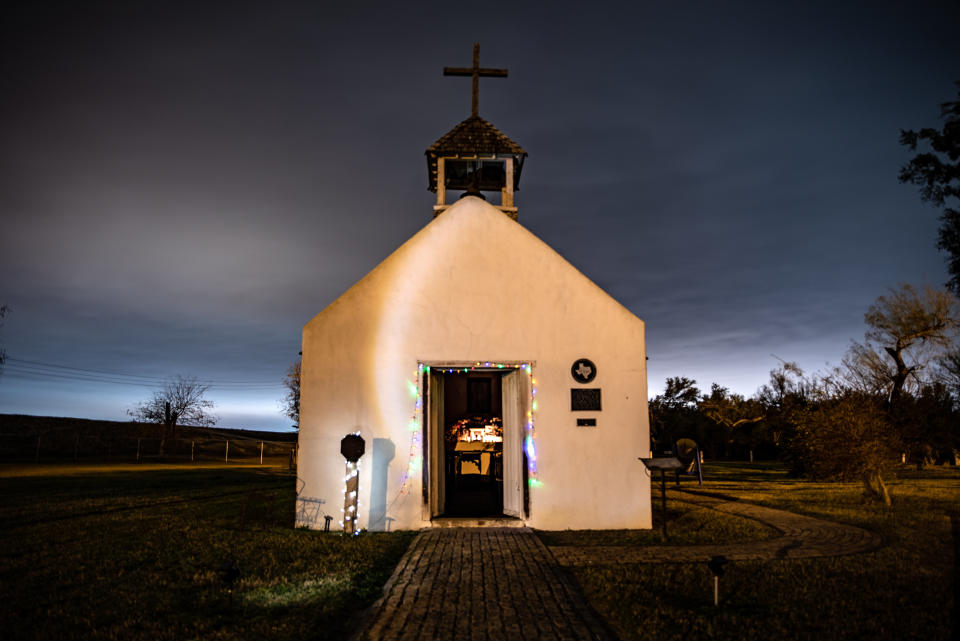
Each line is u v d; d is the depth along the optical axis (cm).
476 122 1358
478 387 1388
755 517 1216
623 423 1084
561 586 666
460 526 1040
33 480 2317
